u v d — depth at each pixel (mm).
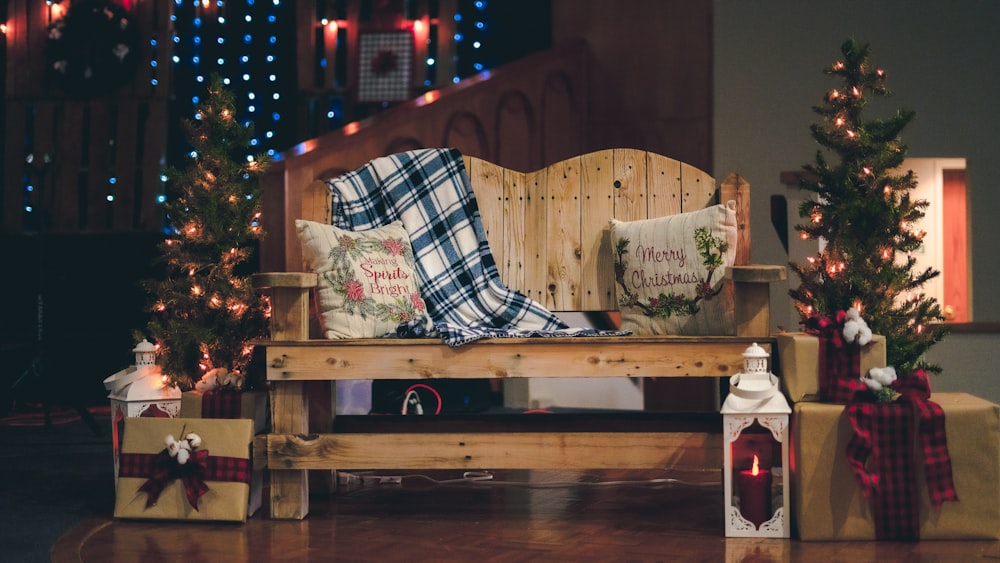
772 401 3246
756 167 5578
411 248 3922
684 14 5746
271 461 3486
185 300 3863
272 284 3453
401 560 2977
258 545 3158
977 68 5559
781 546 3145
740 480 3330
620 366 3445
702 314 3670
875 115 5574
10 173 7414
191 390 3756
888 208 3713
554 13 6172
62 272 6934
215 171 4012
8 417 5902
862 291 3721
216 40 7699
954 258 5840
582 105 6000
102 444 5039
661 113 5816
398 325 3641
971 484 3189
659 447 3477
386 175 4023
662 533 3309
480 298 3920
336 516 3564
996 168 5578
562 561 2959
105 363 6500
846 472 3205
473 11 7723
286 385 3529
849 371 3287
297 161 5152
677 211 4000
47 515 3574
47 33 7414
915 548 3109
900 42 5547
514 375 3453
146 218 7387
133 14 7473
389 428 3912
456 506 3727
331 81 7695
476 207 4020
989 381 5418
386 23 7680
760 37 5578
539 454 3477
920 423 3178
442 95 5562
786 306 5484
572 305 4020
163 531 3352
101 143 7426
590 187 4047
